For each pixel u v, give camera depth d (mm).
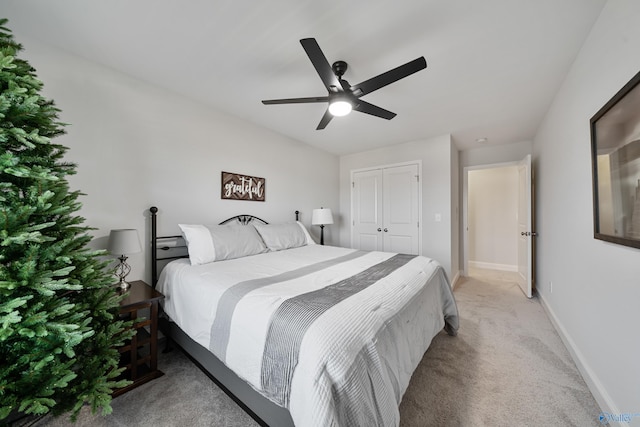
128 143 2057
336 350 936
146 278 2166
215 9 1407
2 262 907
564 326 2166
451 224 3543
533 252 3525
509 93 2309
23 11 1407
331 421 812
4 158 862
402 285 1578
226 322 1321
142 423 1327
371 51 1717
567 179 2072
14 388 857
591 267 1606
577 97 1800
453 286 3697
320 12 1410
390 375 1113
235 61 1881
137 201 2109
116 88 1992
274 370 1042
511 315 2711
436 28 1514
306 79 2113
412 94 2328
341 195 4684
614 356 1310
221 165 2742
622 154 1192
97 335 1162
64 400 1003
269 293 1345
